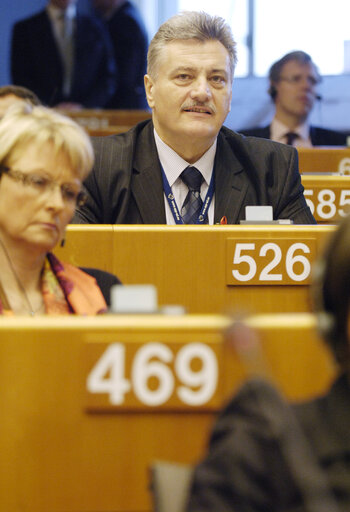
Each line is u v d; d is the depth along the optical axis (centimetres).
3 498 283
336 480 219
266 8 2070
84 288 411
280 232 538
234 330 211
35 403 283
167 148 682
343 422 227
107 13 1900
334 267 231
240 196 684
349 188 789
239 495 208
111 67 1892
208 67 664
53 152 385
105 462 285
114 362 284
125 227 535
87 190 670
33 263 397
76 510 285
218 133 704
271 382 219
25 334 283
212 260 537
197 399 285
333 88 1585
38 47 1858
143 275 536
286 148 722
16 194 385
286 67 1361
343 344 233
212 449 219
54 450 284
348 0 2033
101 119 1583
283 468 210
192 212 676
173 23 672
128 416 286
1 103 938
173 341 285
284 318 293
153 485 254
